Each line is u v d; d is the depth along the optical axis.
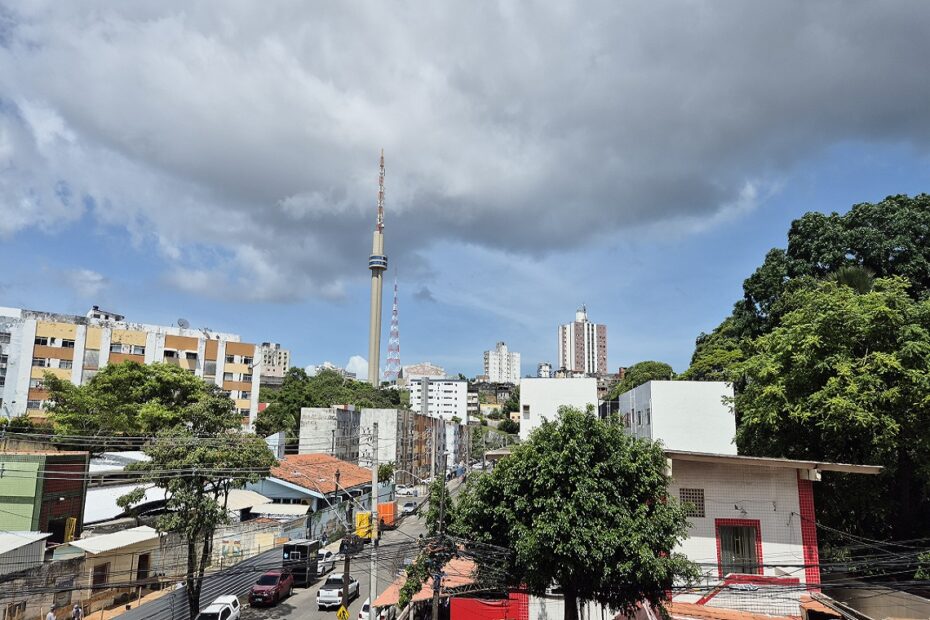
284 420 82.75
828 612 18.70
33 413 69.12
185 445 27.98
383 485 62.84
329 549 44.66
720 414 31.98
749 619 18.89
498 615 24.22
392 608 28.19
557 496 16.61
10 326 69.56
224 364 84.06
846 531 26.20
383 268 183.50
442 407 193.75
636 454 17.69
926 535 24.83
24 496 29.78
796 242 43.94
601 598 17.03
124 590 29.84
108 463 41.69
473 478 20.72
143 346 78.12
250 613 30.33
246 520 41.38
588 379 40.81
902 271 36.91
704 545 20.12
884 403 22.94
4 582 23.48
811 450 25.97
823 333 25.16
